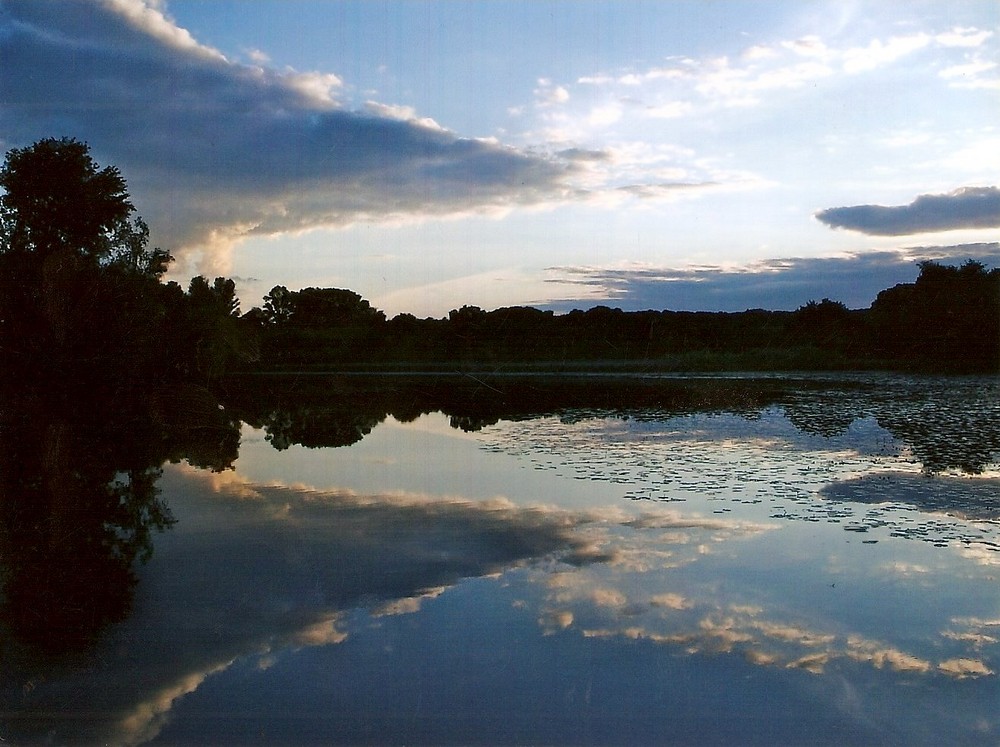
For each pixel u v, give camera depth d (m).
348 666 5.63
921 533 8.50
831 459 12.63
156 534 9.04
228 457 14.76
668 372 36.88
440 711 5.05
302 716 5.01
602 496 10.53
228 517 9.76
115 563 7.94
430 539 8.62
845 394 23.59
